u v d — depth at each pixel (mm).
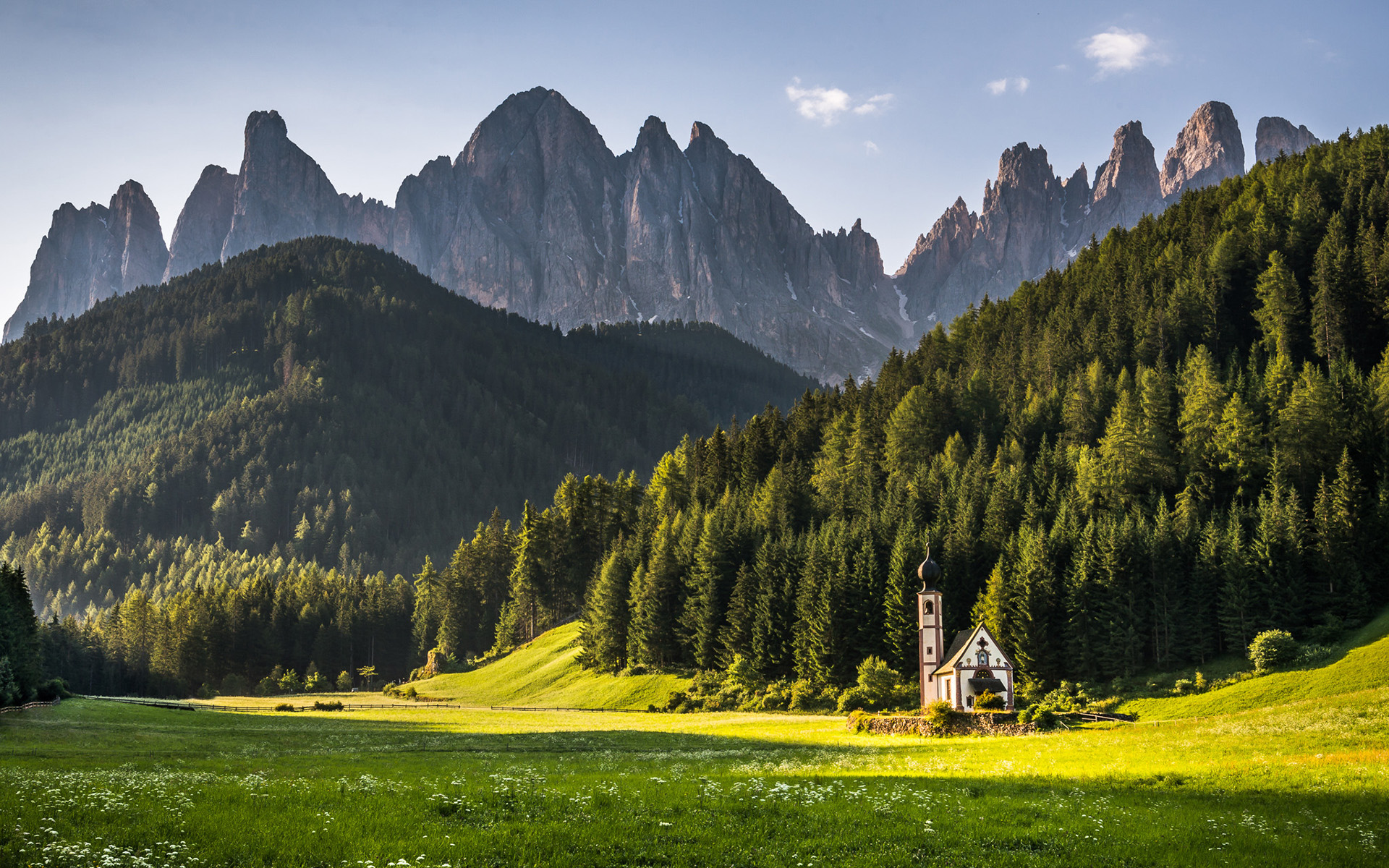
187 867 20688
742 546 147125
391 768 47062
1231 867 22938
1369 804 32188
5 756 50781
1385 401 121062
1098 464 133375
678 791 33156
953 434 175250
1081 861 23062
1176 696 94062
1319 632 96812
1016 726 77188
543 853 22641
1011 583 112750
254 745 68062
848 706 111625
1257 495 125000
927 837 25344
